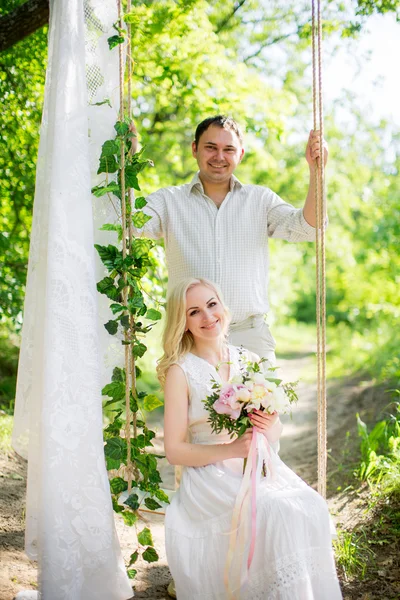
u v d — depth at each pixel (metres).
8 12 5.02
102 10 2.76
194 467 2.58
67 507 2.40
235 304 3.19
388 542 3.23
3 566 2.88
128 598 2.71
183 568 2.40
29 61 5.21
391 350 8.49
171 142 8.18
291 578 2.27
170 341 2.73
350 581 2.95
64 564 2.37
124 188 2.71
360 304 12.13
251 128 6.50
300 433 6.27
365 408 6.29
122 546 3.42
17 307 5.87
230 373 2.76
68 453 2.40
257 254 3.27
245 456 2.51
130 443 2.73
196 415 2.64
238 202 3.26
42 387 2.42
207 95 6.38
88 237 2.51
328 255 12.90
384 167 12.59
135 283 2.71
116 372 2.76
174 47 5.84
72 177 2.49
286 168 11.18
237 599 2.37
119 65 2.76
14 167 5.60
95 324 2.50
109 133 2.79
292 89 8.63
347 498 3.96
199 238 3.21
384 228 11.57
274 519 2.34
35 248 2.65
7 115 5.29
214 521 2.44
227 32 7.42
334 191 12.12
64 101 2.51
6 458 4.29
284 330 16.59
